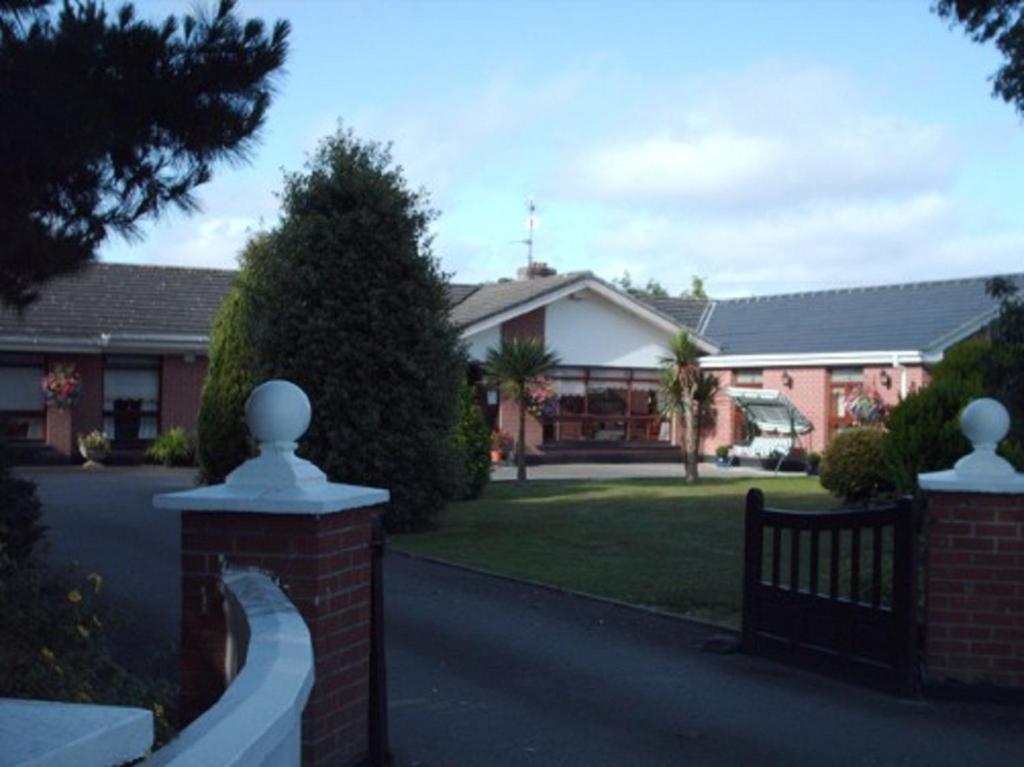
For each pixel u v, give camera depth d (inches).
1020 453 456.1
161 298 1200.2
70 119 233.9
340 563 206.7
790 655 335.9
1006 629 300.2
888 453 596.4
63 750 85.6
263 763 101.7
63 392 1075.3
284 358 601.9
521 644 358.9
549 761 245.0
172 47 252.7
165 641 333.7
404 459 602.5
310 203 614.5
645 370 1375.5
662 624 391.9
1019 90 490.3
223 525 201.5
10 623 226.8
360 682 215.0
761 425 1262.3
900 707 295.4
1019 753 258.5
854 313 1366.9
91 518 637.9
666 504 767.1
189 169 271.7
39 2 245.6
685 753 253.4
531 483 984.9
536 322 1298.0
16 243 256.2
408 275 608.7
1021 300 511.8
